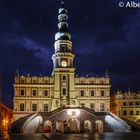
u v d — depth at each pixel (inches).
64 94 4525.1
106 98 4628.4
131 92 5059.1
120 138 2041.1
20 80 4554.6
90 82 4670.3
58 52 4626.0
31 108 4507.9
